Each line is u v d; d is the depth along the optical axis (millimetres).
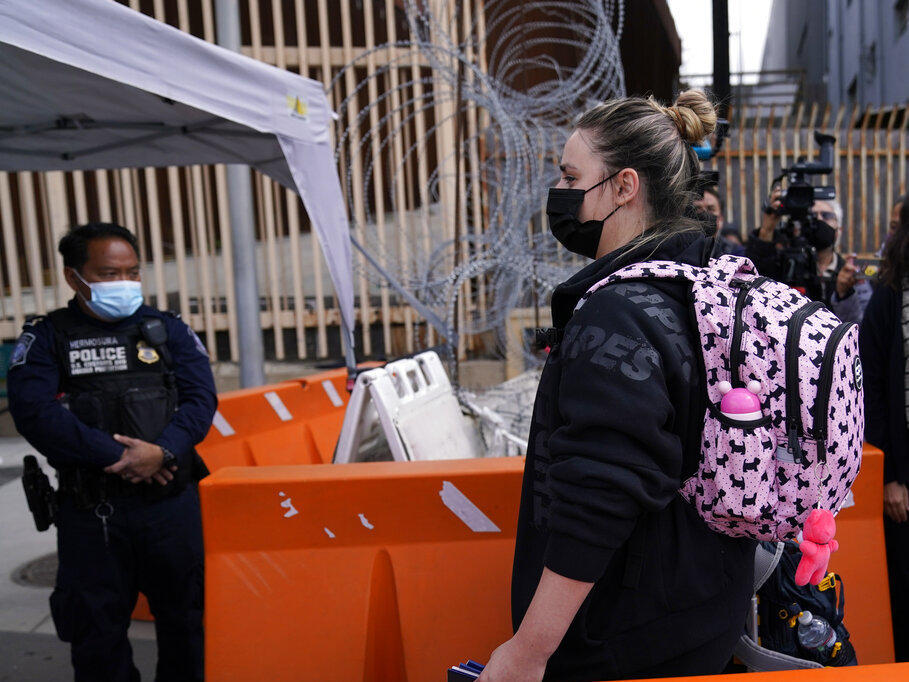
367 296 8172
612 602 1280
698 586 1279
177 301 8586
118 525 2572
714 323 1200
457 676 1360
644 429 1128
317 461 4637
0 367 7473
